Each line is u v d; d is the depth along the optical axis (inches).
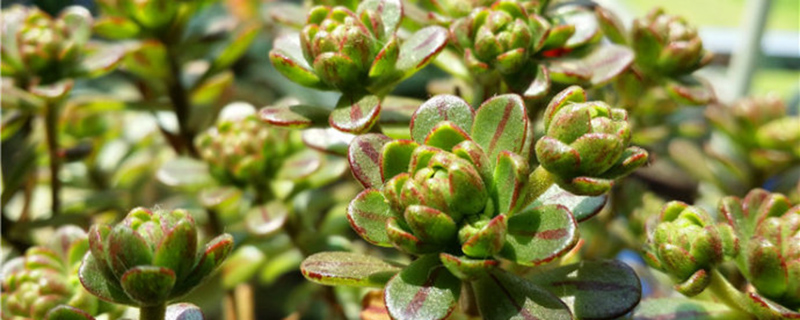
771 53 15.0
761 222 7.4
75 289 8.1
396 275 6.9
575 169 6.6
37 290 8.0
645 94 9.8
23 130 10.8
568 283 7.3
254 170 9.5
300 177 9.4
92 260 7.0
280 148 9.6
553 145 6.6
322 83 7.9
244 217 10.4
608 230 10.2
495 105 7.0
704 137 13.5
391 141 6.9
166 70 10.5
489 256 6.7
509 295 7.0
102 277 6.9
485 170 6.7
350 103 7.6
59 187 10.5
